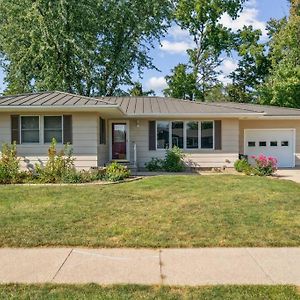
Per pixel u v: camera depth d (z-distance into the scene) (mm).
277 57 32844
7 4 25625
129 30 30453
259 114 17766
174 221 7371
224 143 18625
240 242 6176
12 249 5957
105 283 4602
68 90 27312
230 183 12156
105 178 13688
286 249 5926
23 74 27219
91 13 26109
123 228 6918
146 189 10922
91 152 15375
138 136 18969
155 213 7988
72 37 25688
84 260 5461
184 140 18734
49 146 15297
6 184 12641
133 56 31188
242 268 5113
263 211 8133
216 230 6785
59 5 24828
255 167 17172
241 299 4086
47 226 7008
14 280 4719
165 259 5484
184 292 4297
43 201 9211
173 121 18766
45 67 26297
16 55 26750
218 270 5035
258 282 4613
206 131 18688
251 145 21219
